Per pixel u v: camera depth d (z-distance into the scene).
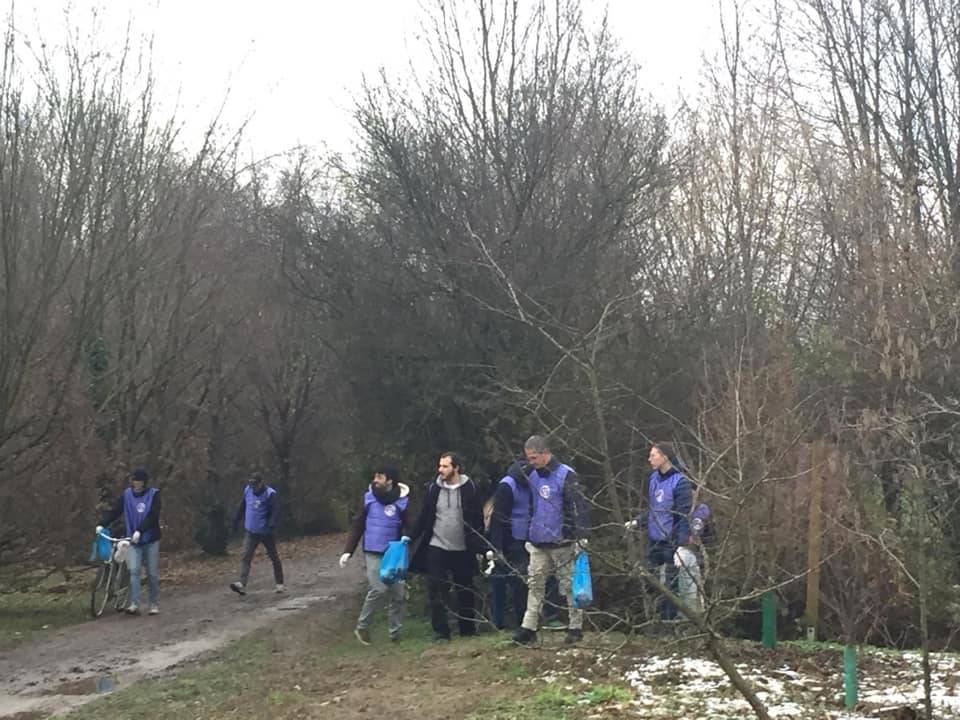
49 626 13.73
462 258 13.26
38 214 15.26
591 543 8.27
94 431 17.09
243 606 15.52
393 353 13.88
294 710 7.94
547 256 13.33
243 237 21.62
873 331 9.62
